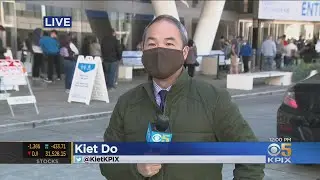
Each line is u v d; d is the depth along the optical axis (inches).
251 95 528.1
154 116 82.2
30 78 612.7
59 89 523.8
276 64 789.2
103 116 384.8
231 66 689.0
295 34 765.3
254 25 940.0
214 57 737.6
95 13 764.0
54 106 410.9
